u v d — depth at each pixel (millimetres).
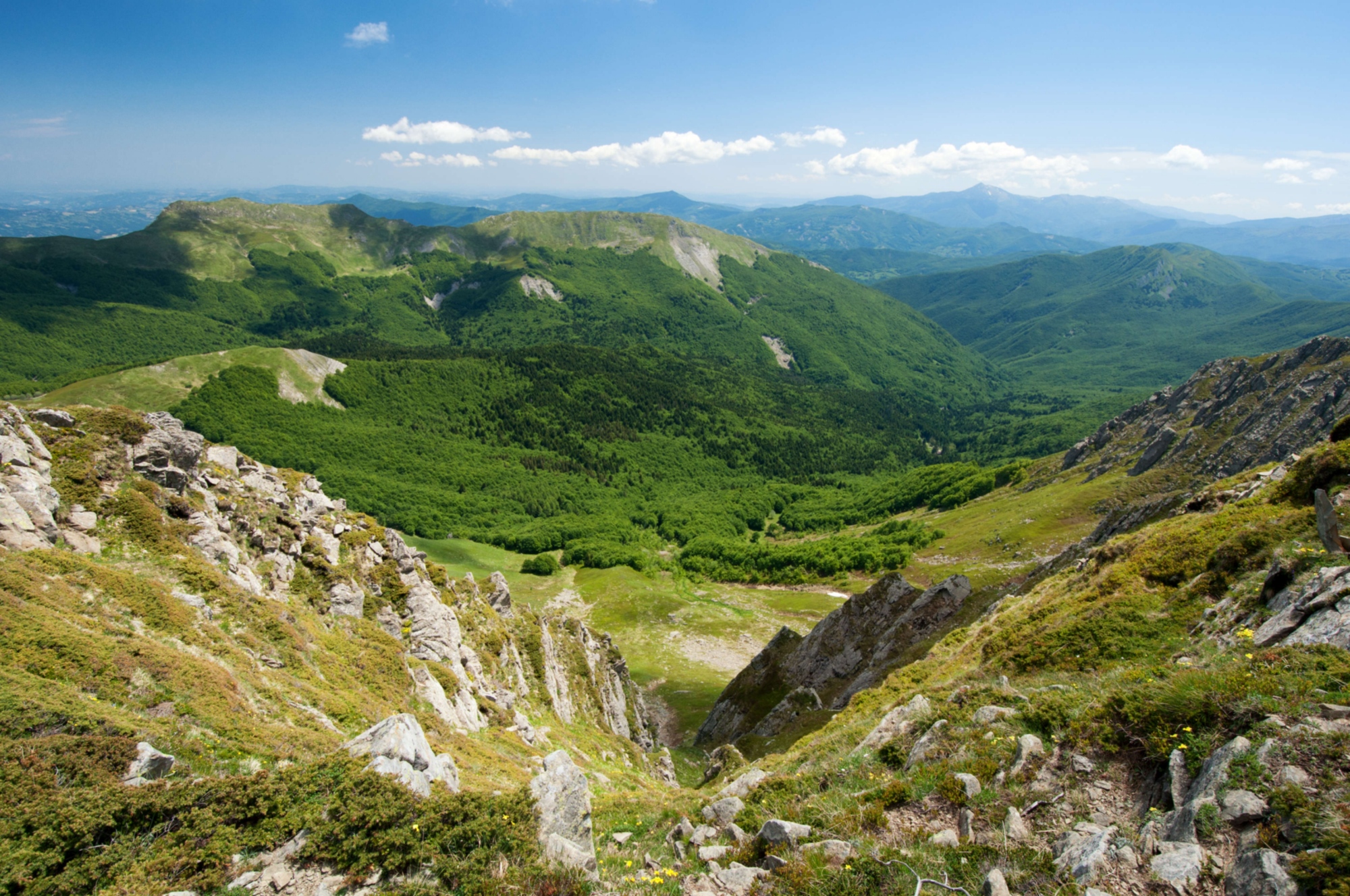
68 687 20344
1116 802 13422
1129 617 28641
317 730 25328
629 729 80688
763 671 84000
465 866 15156
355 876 14789
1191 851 10781
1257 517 31141
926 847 14016
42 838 14305
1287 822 10500
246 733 22078
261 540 40125
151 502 34875
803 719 62156
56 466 32812
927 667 42812
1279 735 12117
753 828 18828
